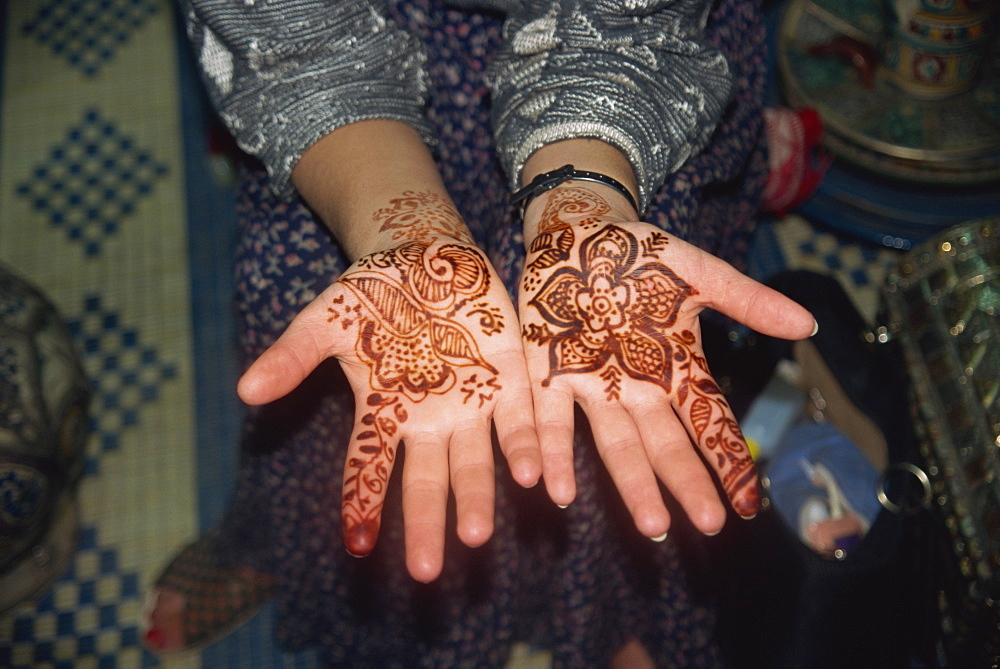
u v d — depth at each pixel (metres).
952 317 0.72
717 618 0.75
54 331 0.84
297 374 0.49
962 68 0.92
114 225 1.08
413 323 0.52
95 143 1.15
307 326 0.50
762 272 1.01
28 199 1.10
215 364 0.98
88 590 0.86
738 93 0.69
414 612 0.73
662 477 0.48
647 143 0.58
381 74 0.59
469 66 0.66
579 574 0.69
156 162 1.13
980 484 0.66
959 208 0.95
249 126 0.59
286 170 0.60
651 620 0.76
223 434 0.93
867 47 0.97
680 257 0.52
